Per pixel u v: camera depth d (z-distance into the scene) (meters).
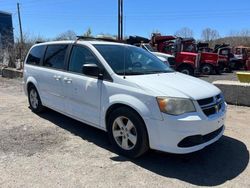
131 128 4.59
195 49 21.03
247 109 7.99
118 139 4.85
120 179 4.08
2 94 10.05
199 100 4.32
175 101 4.18
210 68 21.70
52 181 4.02
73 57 5.82
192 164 4.56
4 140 5.46
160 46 20.72
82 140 5.48
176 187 3.91
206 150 5.08
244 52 28.17
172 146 4.21
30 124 6.41
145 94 4.37
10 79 14.09
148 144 4.45
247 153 4.99
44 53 6.81
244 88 8.24
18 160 4.63
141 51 5.98
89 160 4.64
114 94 4.76
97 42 5.68
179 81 4.82
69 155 4.82
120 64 5.13
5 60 18.95
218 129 4.71
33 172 4.26
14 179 4.07
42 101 6.83
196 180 4.09
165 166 4.47
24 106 8.09
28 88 7.35
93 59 5.29
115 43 5.84
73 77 5.59
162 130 4.22
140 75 4.93
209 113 4.45
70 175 4.18
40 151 4.98
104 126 5.05
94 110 5.21
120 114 4.67
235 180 4.11
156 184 3.97
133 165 4.49
